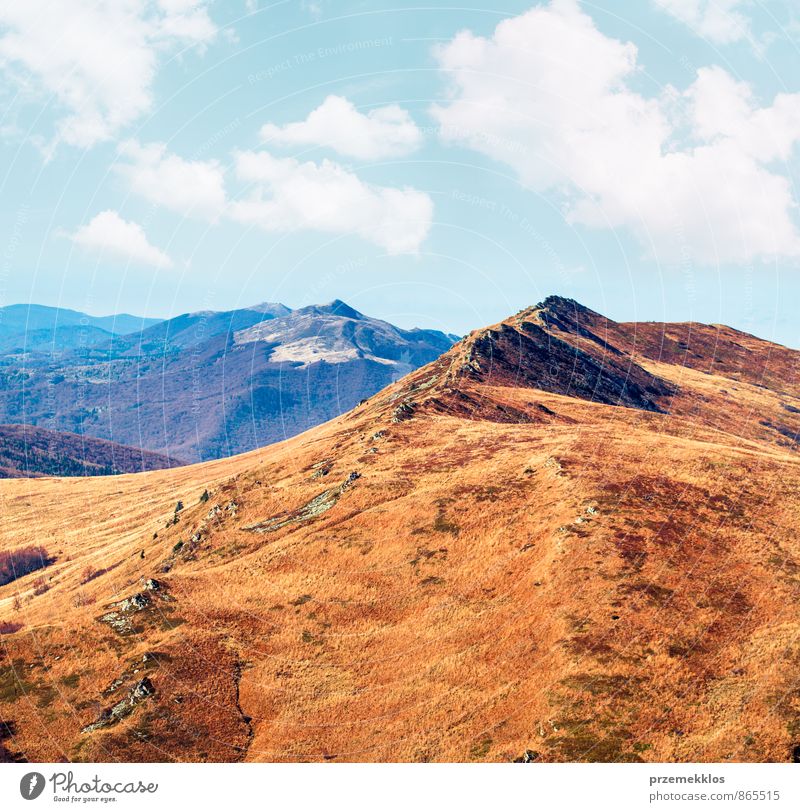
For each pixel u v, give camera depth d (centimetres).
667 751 4312
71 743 5134
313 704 5444
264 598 6881
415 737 4869
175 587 7250
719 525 6694
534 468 8238
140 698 5550
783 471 7906
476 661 5528
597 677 5041
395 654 5831
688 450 8531
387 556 7106
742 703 4612
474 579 6525
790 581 5819
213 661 6022
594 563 6247
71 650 6256
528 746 4553
